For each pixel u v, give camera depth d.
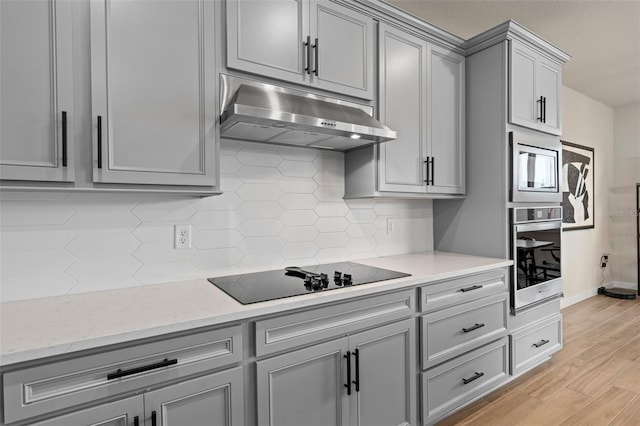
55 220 1.52
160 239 1.76
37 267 1.49
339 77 1.95
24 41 1.20
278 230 2.12
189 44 1.52
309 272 1.89
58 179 1.25
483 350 2.23
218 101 1.59
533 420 2.08
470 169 2.62
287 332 1.44
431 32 2.38
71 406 1.04
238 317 1.30
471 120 2.61
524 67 2.53
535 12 2.66
